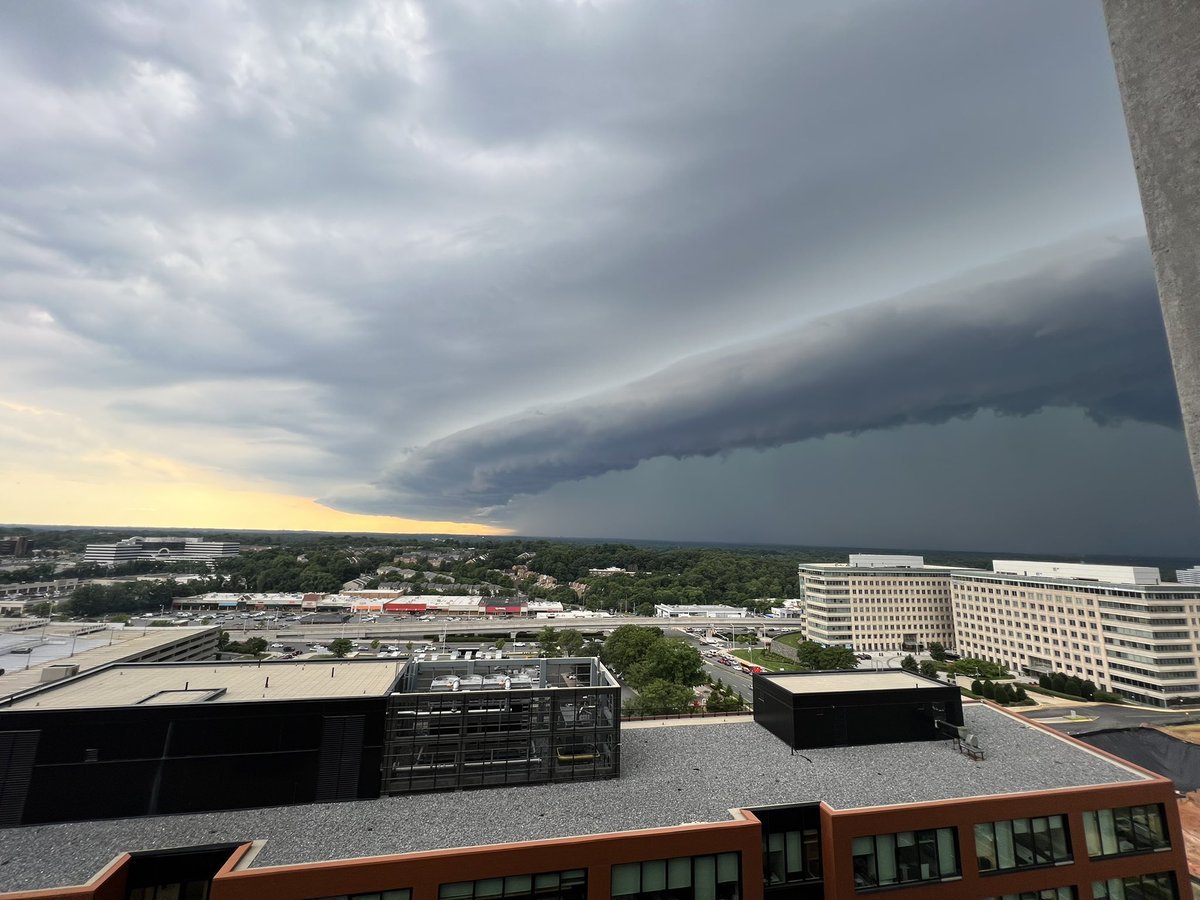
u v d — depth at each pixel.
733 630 193.00
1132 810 41.47
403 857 32.06
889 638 178.50
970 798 39.47
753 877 35.47
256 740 39.25
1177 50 5.54
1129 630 126.44
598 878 33.78
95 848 33.44
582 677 53.47
